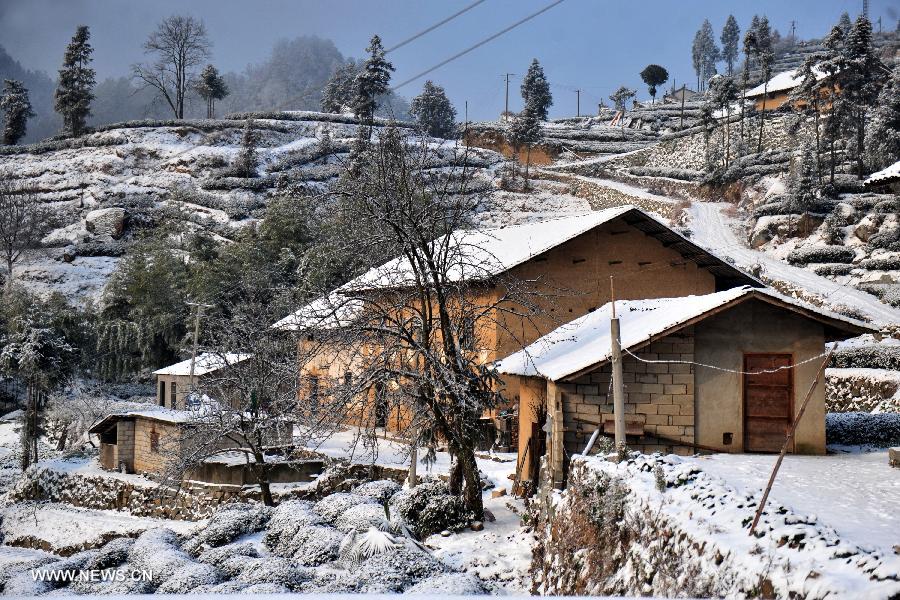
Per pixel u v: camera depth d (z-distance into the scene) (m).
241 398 32.06
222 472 33.09
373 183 24.02
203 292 64.56
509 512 24.36
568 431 21.59
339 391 23.39
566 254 36.94
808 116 91.94
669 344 21.91
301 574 16.75
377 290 24.88
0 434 56.12
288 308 36.88
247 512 23.23
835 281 55.19
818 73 91.94
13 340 51.19
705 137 101.19
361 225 25.34
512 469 30.23
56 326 67.06
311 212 69.38
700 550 11.73
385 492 25.14
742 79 122.50
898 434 25.28
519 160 108.00
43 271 84.69
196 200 96.00
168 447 35.53
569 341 26.11
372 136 105.56
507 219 86.12
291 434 35.84
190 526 31.58
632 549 13.96
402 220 23.56
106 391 64.19
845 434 25.59
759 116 103.50
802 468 18.25
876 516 12.66
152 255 73.00
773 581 10.02
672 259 38.44
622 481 15.55
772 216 68.19
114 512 36.78
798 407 22.08
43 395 53.38
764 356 22.28
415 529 22.67
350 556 17.61
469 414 23.36
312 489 31.83
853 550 9.95
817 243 62.44
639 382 21.83
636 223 37.59
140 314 67.88
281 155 106.06
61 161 110.56
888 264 54.56
